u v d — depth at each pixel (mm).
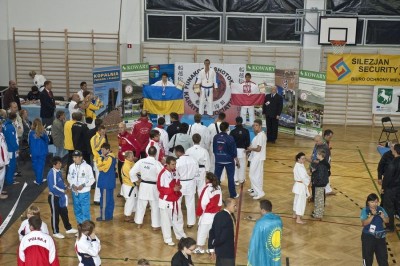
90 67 20219
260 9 20125
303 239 10914
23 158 15453
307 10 19719
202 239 10016
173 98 17234
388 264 9727
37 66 20234
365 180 14539
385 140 18844
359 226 11617
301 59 20125
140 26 20000
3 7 19656
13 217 11664
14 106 14211
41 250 7672
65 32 19766
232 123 19078
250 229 11258
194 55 20234
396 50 20078
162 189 10367
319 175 11656
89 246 7965
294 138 18766
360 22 20109
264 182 14164
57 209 10609
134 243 10594
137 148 12539
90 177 10781
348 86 20250
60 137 14008
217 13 20188
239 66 18828
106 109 18234
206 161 11711
